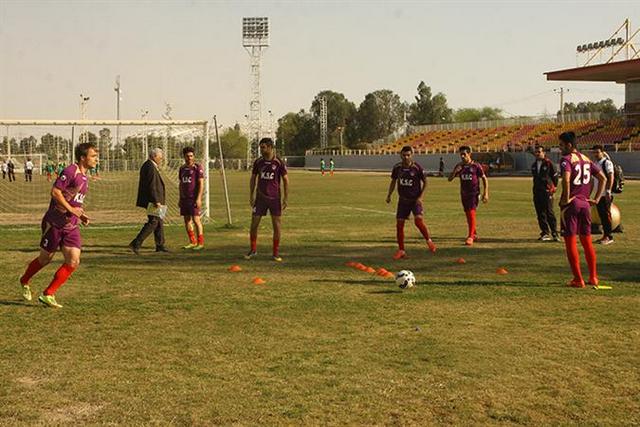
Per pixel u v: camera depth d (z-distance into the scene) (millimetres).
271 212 12531
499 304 8578
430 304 8578
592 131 70562
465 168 14789
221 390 5488
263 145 12461
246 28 99562
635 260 12297
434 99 154000
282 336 7086
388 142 103688
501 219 20391
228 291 9461
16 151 25188
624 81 66625
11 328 7418
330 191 37625
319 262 12211
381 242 15164
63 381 5699
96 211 24469
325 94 155375
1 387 5559
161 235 13727
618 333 7191
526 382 5691
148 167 13539
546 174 15078
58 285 8445
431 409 5105
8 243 15117
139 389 5516
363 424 4832
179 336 7086
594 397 5352
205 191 20516
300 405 5172
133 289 9633
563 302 8695
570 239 9688
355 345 6754
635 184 42500
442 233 16922
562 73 63344
